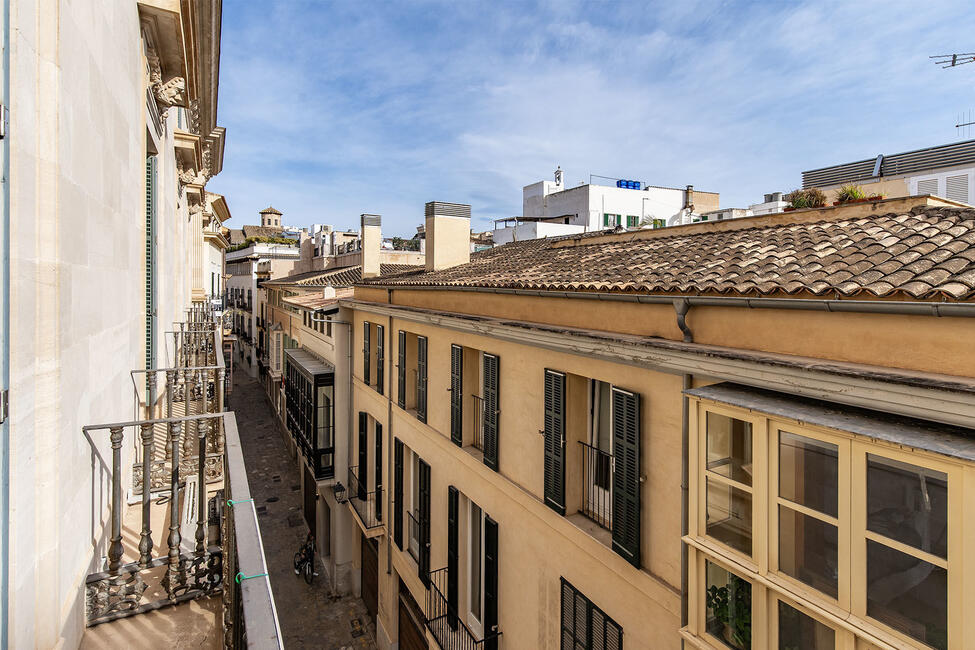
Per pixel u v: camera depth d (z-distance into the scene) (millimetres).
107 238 5133
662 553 5746
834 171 22641
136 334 6867
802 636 4309
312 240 42469
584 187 35875
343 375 17078
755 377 4445
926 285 3693
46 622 3424
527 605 8102
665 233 9664
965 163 19391
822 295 4164
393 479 13391
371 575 15016
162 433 7570
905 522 3648
